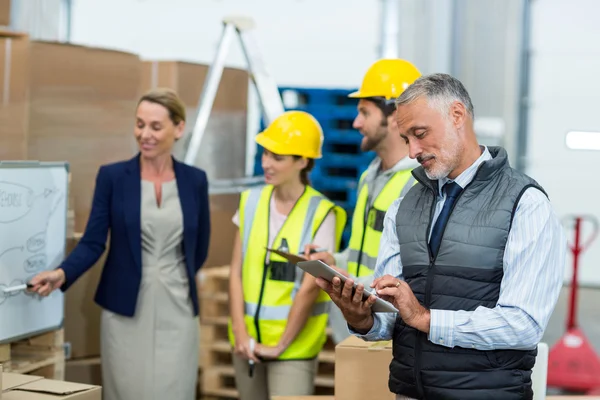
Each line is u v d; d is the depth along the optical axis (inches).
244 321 166.4
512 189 105.9
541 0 343.3
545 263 103.4
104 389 169.8
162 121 162.4
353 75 366.9
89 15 369.7
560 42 343.6
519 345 103.9
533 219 103.8
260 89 232.4
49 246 166.1
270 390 165.2
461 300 106.2
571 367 256.2
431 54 306.7
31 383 140.6
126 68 210.5
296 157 165.0
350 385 142.5
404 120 107.6
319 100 305.4
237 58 368.8
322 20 370.0
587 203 347.6
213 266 236.7
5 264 153.4
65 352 172.9
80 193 201.5
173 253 167.2
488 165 106.9
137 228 163.3
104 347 167.9
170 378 166.9
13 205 154.9
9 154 188.7
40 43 191.3
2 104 188.5
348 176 304.0
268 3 374.9
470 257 105.7
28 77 189.0
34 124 191.5
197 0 374.9
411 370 109.8
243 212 169.6
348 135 300.0
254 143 316.5
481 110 307.6
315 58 371.2
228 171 249.3
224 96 246.1
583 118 343.6
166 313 166.6
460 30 306.8
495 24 303.6
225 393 221.9
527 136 349.4
